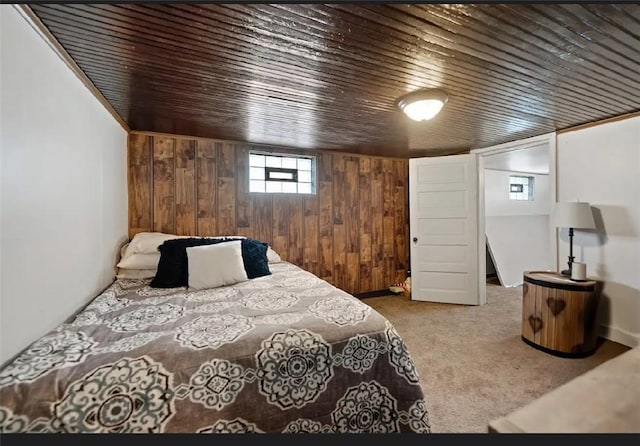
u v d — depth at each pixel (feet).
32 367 3.17
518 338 8.55
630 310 7.76
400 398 4.25
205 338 3.86
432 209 12.39
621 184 7.86
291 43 4.41
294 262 11.46
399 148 11.73
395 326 9.55
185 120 8.06
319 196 11.93
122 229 8.18
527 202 17.58
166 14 3.70
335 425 3.90
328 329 4.25
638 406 2.42
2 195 3.24
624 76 5.55
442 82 5.77
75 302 5.05
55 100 4.37
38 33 3.87
